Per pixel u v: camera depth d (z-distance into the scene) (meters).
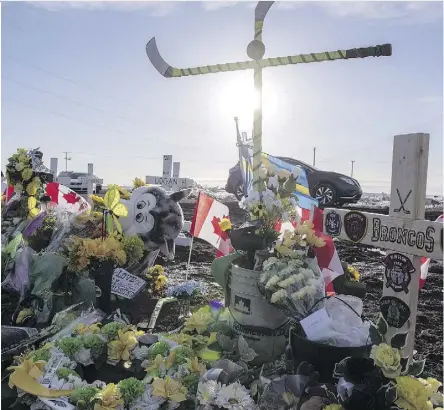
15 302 4.41
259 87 3.17
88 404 2.57
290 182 3.21
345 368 2.29
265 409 2.45
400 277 2.52
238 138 4.69
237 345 3.02
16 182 5.10
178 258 7.33
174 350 2.94
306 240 2.89
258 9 3.12
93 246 3.91
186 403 2.69
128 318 4.11
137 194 4.53
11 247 4.20
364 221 2.76
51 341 3.29
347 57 2.90
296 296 2.61
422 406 2.05
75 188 14.40
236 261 3.24
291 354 2.83
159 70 3.41
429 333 4.06
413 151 2.43
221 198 11.19
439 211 7.85
